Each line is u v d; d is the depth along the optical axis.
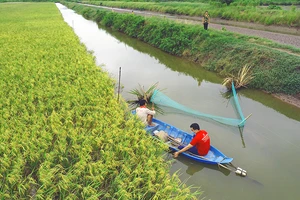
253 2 31.38
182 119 10.52
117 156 6.60
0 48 15.56
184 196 5.44
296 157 8.09
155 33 23.14
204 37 18.44
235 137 9.21
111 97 9.56
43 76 11.05
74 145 6.60
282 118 10.74
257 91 13.06
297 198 6.50
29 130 7.32
